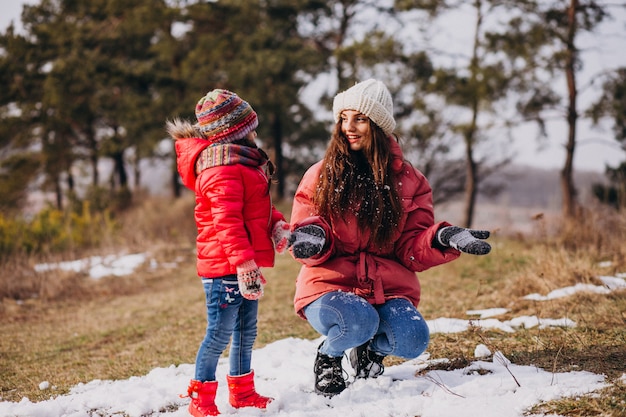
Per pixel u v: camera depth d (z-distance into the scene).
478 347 3.78
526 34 16.89
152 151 24.91
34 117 24.67
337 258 3.21
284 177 27.83
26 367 4.86
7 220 12.17
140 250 12.47
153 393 3.51
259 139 25.91
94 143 26.95
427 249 3.10
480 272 7.38
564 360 3.51
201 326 5.94
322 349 3.21
